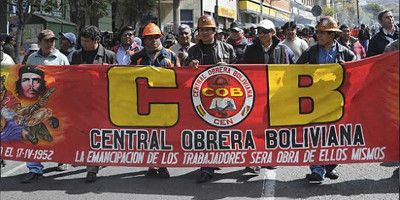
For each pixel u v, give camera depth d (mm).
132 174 6195
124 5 29125
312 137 5418
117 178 6008
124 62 8039
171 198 5156
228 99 5504
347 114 5340
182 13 35812
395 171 6004
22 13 13766
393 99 5230
